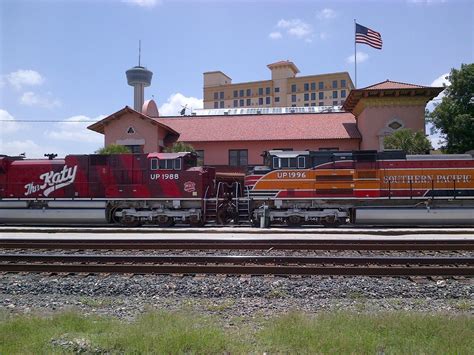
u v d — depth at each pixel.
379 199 20.75
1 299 8.48
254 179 21.38
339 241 14.46
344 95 119.88
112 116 31.69
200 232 18.86
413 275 9.94
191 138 33.66
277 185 21.14
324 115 35.62
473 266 10.83
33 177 22.66
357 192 20.77
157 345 5.36
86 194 22.27
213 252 13.03
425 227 21.02
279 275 10.05
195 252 13.06
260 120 35.47
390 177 20.78
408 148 26.28
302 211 21.03
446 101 30.73
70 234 18.59
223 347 5.46
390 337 5.66
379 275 9.98
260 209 20.94
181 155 21.92
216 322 6.70
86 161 22.39
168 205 21.94
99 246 13.67
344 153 21.08
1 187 22.75
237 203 21.89
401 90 29.88
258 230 18.86
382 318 6.41
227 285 9.18
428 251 13.08
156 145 31.70
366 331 5.86
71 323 6.37
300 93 123.75
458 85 30.28
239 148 33.28
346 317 6.50
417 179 20.73
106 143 32.12
